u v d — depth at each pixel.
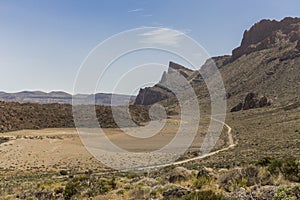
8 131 83.38
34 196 17.78
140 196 13.39
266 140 64.38
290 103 123.69
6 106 97.81
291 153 39.12
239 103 148.25
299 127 77.94
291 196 10.18
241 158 39.41
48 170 44.41
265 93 151.50
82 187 17.73
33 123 92.50
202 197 9.85
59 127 89.50
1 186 24.08
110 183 18.50
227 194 11.51
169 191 12.76
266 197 10.72
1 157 52.19
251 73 179.50
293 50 176.00
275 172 13.59
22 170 44.66
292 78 153.75
